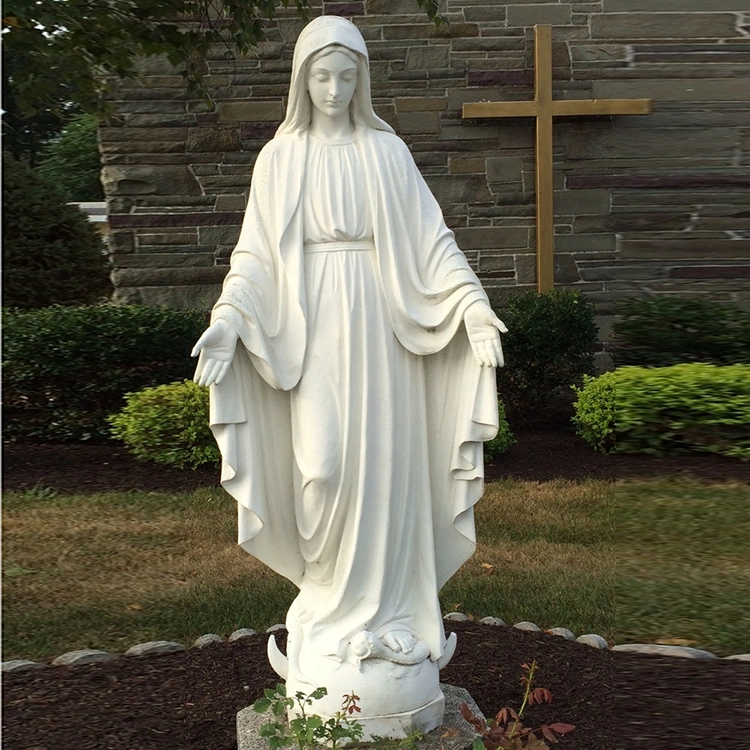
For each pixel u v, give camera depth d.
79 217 11.34
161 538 7.86
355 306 4.01
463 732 4.07
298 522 4.14
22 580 6.96
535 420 10.79
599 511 8.25
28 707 4.82
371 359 4.02
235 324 3.92
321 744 3.85
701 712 4.03
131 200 10.80
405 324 4.08
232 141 10.78
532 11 10.90
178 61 8.84
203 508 8.63
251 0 8.87
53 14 7.97
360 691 3.93
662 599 4.53
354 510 4.03
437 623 4.15
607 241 11.12
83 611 6.35
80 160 13.60
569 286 11.18
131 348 9.95
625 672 4.37
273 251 4.11
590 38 10.97
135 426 9.61
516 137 11.00
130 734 4.50
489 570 6.92
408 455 4.11
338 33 4.00
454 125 11.01
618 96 10.73
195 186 10.81
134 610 6.36
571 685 4.89
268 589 6.70
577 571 6.88
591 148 11.04
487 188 11.07
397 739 3.94
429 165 11.06
